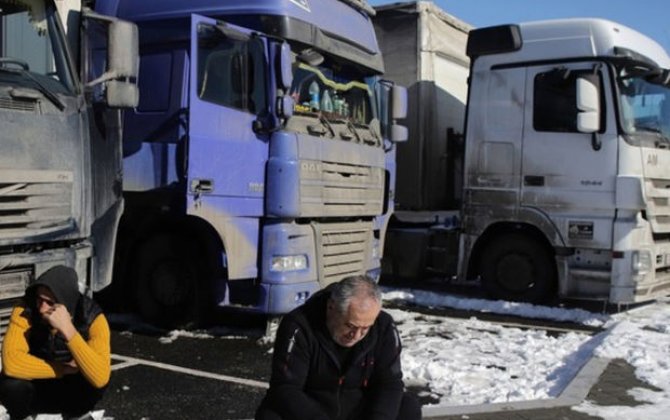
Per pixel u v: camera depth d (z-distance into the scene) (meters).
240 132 7.43
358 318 3.66
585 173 9.50
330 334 3.82
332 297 3.73
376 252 9.38
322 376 3.84
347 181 8.40
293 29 7.72
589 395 6.05
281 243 7.60
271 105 7.52
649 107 9.89
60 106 5.75
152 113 7.63
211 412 5.62
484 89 10.30
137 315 8.79
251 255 7.57
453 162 12.47
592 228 9.42
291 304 7.62
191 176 7.02
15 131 5.38
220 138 7.25
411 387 6.39
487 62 10.30
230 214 7.36
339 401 3.90
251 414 5.58
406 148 11.75
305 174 7.70
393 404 3.88
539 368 7.04
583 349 7.69
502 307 9.88
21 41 5.75
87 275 6.05
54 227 5.63
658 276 9.72
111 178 6.37
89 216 5.98
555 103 9.75
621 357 7.19
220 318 8.62
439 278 12.05
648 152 9.45
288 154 7.55
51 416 4.95
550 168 9.73
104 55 6.64
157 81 7.73
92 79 6.45
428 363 6.92
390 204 9.60
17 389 4.14
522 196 9.95
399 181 11.80
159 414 5.55
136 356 7.21
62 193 5.71
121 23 6.16
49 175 5.60
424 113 11.64
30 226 5.47
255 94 7.56
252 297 7.76
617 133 9.32
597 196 9.41
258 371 6.74
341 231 8.41
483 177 10.29
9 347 4.14
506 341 8.06
